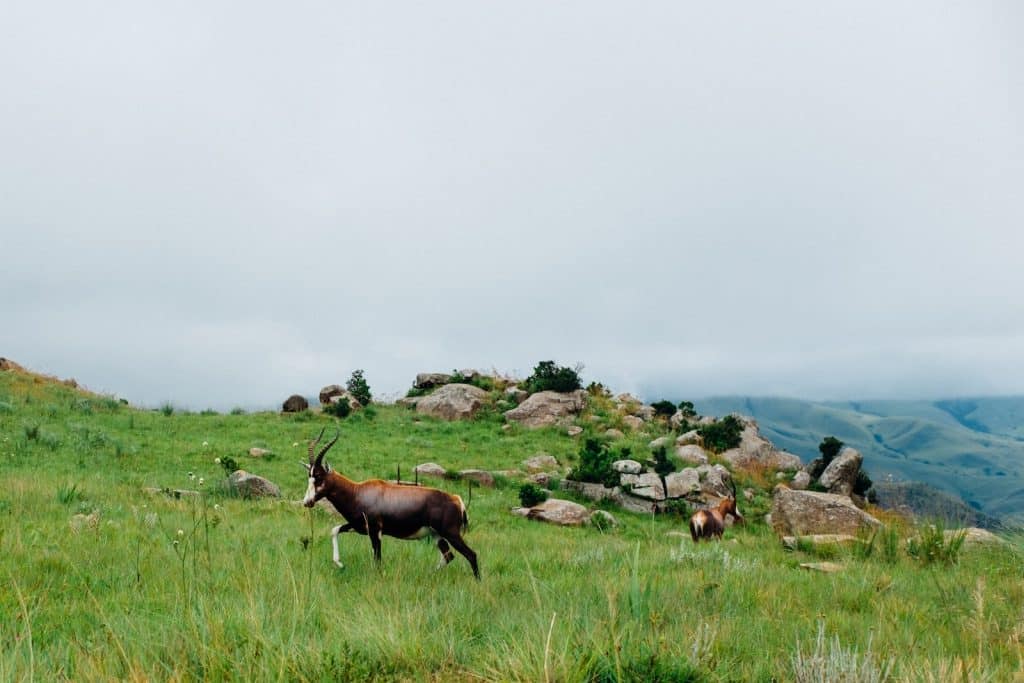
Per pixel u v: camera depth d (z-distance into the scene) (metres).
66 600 6.49
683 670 4.30
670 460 28.91
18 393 28.44
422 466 24.45
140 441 24.67
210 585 6.74
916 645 5.63
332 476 9.41
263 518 14.34
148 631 5.00
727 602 7.14
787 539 16.16
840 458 30.67
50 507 12.11
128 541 9.82
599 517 19.38
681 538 17.31
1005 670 4.85
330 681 4.20
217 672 4.29
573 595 6.96
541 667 4.12
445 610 6.14
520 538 14.46
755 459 33.59
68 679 4.14
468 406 36.78
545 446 31.36
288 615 5.73
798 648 4.95
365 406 38.97
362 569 9.34
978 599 6.44
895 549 12.81
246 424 31.28
